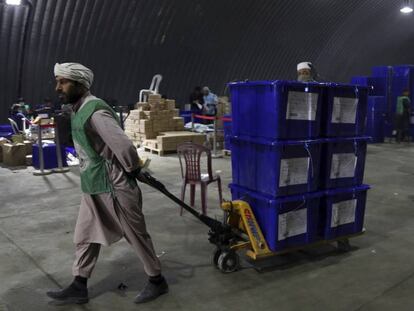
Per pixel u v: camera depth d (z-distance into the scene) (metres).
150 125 10.99
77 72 3.08
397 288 3.60
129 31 14.77
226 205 3.94
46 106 12.57
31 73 13.44
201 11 16.02
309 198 3.95
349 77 24.72
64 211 5.86
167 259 4.23
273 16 18.33
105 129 3.00
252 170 4.02
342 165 4.16
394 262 4.13
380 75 13.99
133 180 3.23
